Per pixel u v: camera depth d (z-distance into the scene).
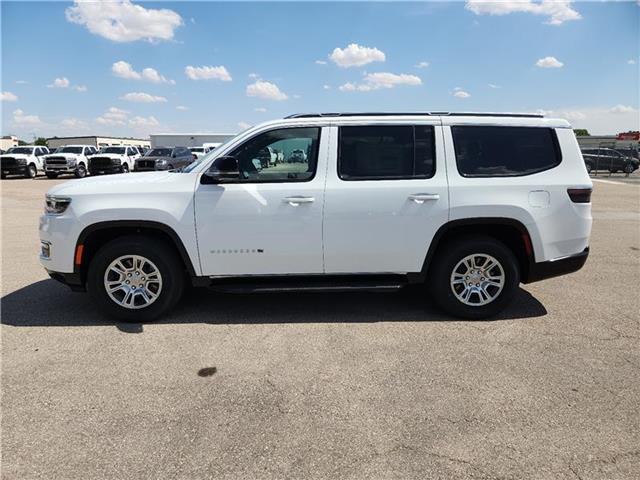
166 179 4.35
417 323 4.43
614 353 3.79
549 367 3.54
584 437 2.69
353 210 4.27
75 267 4.30
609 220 11.12
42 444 2.63
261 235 4.28
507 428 2.78
